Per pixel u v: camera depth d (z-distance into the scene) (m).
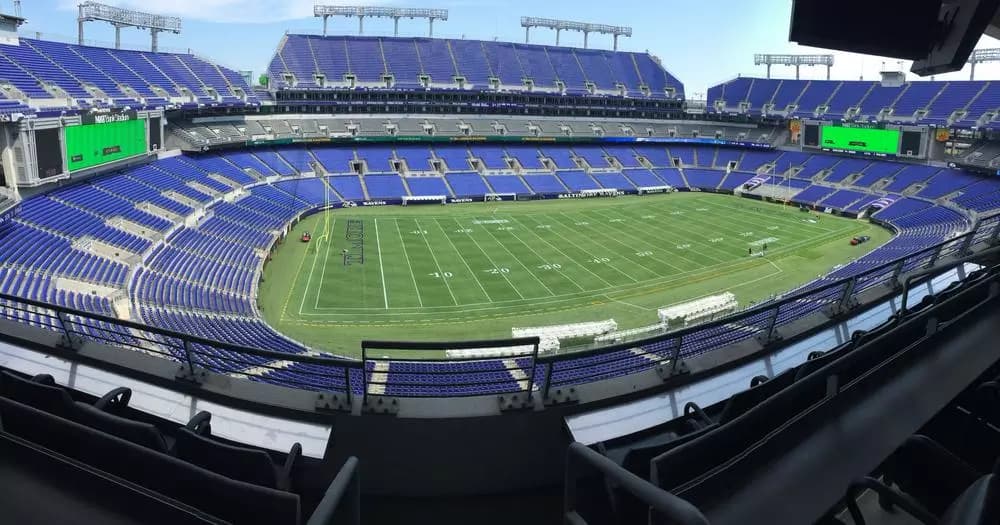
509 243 44.31
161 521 2.87
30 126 28.22
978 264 10.59
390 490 5.54
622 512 3.02
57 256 25.83
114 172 38.28
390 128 67.94
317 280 34.62
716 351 6.73
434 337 27.22
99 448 3.25
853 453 3.39
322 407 5.47
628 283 35.50
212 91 54.34
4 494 3.02
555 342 25.44
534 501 5.51
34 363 6.09
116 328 20.00
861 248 44.28
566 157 73.00
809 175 67.38
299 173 58.72
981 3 4.79
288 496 2.90
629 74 80.94
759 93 78.19
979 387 4.00
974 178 55.56
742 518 2.88
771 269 38.72
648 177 72.12
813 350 7.15
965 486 3.11
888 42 5.08
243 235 39.62
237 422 5.45
